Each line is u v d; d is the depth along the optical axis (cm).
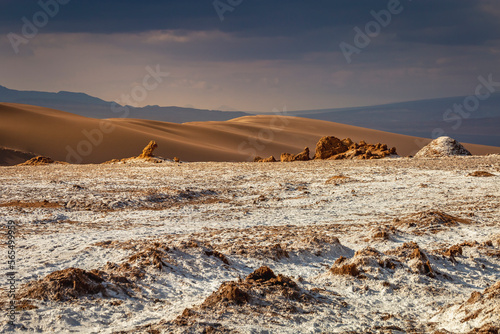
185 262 1279
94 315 869
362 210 2528
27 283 1059
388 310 975
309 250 1536
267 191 3247
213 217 2427
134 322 838
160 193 3053
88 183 3569
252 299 930
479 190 2922
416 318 921
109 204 2695
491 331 713
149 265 1205
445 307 938
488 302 821
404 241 1720
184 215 2492
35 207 2580
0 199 2747
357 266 1242
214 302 905
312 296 1016
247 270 1330
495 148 16938
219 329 754
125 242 1596
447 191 2938
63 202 2698
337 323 855
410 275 1210
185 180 3809
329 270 1246
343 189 3197
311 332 794
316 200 2888
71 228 2042
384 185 3262
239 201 2973
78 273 1001
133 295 1021
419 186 3142
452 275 1278
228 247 1585
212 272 1247
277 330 788
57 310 858
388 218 2250
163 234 1922
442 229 1884
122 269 1183
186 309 843
